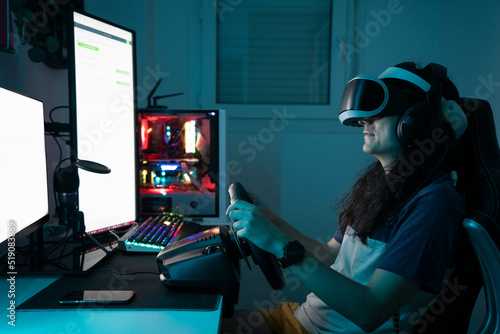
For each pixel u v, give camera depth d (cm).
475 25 186
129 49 129
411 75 76
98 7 193
